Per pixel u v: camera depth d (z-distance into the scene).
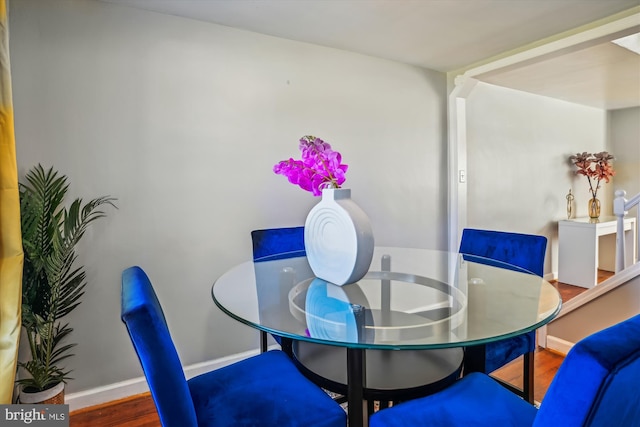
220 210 2.31
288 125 2.52
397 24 2.27
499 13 2.14
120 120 2.02
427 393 1.35
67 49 1.88
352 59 2.76
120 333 2.07
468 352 1.49
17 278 1.52
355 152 2.83
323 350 1.65
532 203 4.18
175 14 2.11
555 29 2.36
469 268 2.02
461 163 3.32
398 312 1.40
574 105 4.61
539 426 0.69
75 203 1.81
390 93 2.97
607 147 5.07
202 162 2.25
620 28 2.15
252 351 2.47
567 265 4.30
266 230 2.32
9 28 1.74
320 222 1.64
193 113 2.21
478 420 1.03
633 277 2.27
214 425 1.08
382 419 1.06
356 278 1.58
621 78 3.46
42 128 1.84
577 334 2.52
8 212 1.49
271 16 2.15
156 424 1.87
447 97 3.30
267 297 1.55
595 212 4.45
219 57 2.27
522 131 4.03
